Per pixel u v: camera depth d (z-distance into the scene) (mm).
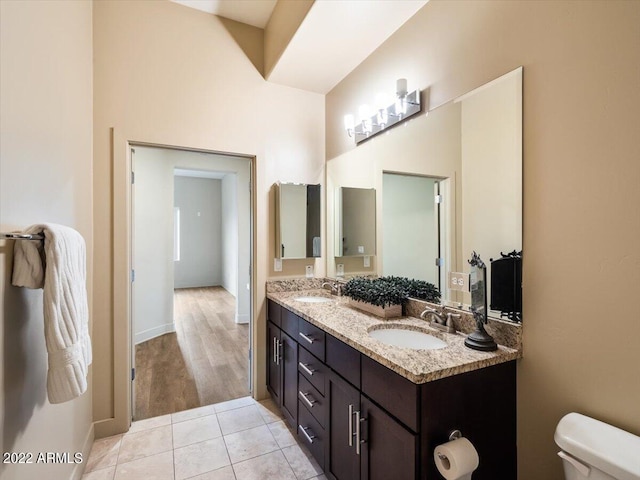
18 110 1022
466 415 1139
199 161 4441
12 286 1004
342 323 1648
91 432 1920
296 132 2689
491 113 1384
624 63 973
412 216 1857
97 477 1682
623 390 980
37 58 1167
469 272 1485
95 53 2018
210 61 2371
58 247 1050
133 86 2115
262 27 2564
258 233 2533
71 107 1575
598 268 1037
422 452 1044
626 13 969
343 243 2545
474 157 1463
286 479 1676
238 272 4613
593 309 1051
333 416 1553
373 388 1252
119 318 2059
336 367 1523
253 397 2531
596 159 1039
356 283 2041
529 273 1237
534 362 1218
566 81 1118
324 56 2244
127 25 2113
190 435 2043
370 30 1968
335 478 1531
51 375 1030
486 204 1406
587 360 1066
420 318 1742
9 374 972
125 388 2074
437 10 1677
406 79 1885
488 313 1371
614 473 845
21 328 1057
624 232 978
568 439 954
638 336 951
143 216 3805
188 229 7637
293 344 2039
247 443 1965
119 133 2064
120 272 2062
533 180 1226
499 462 1229
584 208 1071
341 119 2576
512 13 1302
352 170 2432
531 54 1230
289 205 2613
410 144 1869
